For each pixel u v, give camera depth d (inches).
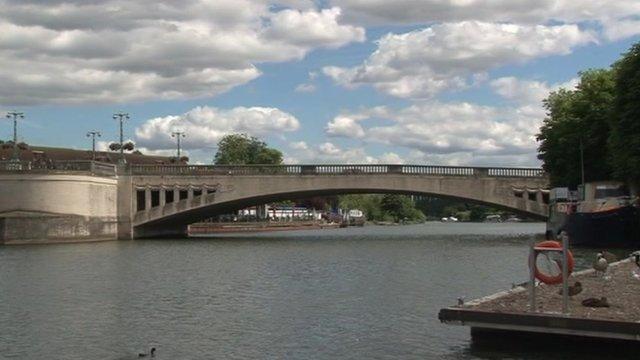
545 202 3720.5
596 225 2600.9
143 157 5974.4
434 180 3740.2
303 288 1572.3
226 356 924.0
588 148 3213.6
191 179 3902.6
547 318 852.0
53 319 1187.3
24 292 1521.9
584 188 2861.7
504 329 884.6
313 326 1106.7
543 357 858.8
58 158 5295.3
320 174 3789.4
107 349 969.5
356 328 1085.1
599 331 825.5
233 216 6363.2
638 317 849.5
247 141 6727.4
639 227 2583.7
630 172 2554.1
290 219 6628.9
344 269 2006.6
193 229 5073.8
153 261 2320.4
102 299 1416.1
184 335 1053.2
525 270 1914.4
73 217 3499.0
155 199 4252.0
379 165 3752.5
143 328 1106.7
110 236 3816.4
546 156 3543.3
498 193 3725.4
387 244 3309.5
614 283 1159.0
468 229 6279.5
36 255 2573.8
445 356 893.2
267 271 1968.5
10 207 3417.8
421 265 2106.3
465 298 1384.1
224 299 1409.9
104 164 3823.8
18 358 924.0
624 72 2539.4
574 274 1289.4
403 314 1201.4
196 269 2036.2
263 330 1082.1
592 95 3230.8
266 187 3843.5
